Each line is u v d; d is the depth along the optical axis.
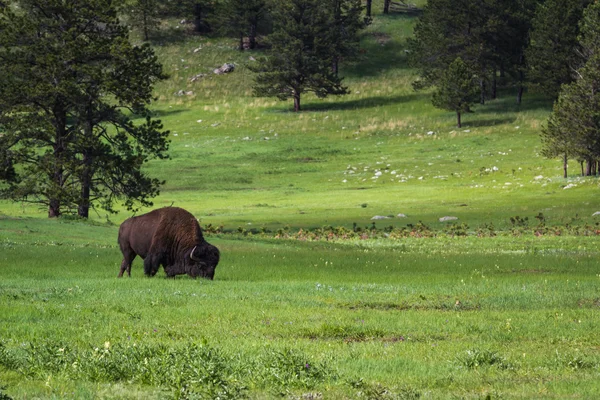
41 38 187.12
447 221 197.88
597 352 45.34
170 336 48.38
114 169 188.38
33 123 181.62
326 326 51.16
